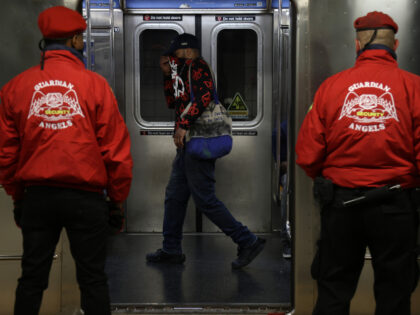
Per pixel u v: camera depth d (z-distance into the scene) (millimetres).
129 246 5160
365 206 2557
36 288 2664
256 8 5336
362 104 2535
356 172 2553
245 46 5410
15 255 3365
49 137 2527
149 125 5500
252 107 5469
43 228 2631
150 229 5613
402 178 2523
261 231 5586
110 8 5242
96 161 2590
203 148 4176
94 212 2629
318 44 3305
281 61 5051
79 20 2734
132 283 4148
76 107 2555
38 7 3275
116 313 3559
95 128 2613
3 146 2617
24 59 3293
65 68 2615
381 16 2670
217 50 5418
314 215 3396
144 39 5426
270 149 5492
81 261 2660
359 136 2523
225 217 4371
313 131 2656
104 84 2670
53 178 2527
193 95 4148
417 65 3277
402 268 2561
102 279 2691
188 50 4254
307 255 3412
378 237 2564
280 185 4902
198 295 3891
